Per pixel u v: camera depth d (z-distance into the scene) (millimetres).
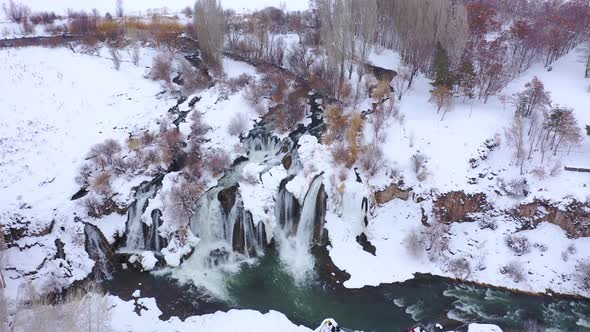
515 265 42406
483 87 57500
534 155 48250
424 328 36844
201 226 46500
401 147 50906
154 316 38562
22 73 59344
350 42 58500
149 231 45094
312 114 56344
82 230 44125
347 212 47469
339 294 41375
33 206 44344
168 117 55812
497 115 53531
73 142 51281
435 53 58844
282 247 46062
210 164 49406
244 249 45531
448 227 46188
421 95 58625
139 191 47562
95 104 56906
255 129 54562
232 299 40625
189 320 38250
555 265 42438
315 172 48531
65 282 41156
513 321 38500
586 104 53281
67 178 47312
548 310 39531
